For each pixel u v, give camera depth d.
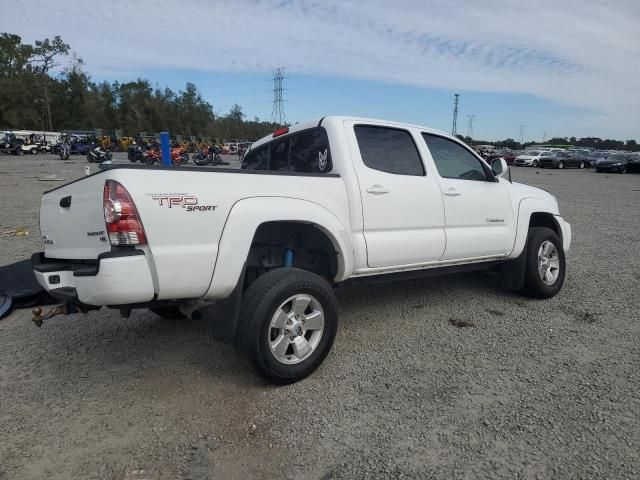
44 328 4.52
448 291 5.80
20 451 2.73
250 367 3.44
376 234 4.13
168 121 103.94
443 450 2.75
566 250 6.04
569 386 3.46
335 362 3.88
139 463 2.65
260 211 3.38
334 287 4.17
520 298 5.54
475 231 4.88
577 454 2.71
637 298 5.54
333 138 4.07
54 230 3.63
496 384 3.50
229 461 2.66
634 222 11.47
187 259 3.07
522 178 27.38
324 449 2.77
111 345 4.18
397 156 4.43
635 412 3.12
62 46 81.75
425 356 3.98
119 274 2.86
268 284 3.35
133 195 2.91
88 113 88.69
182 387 3.46
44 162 30.56
